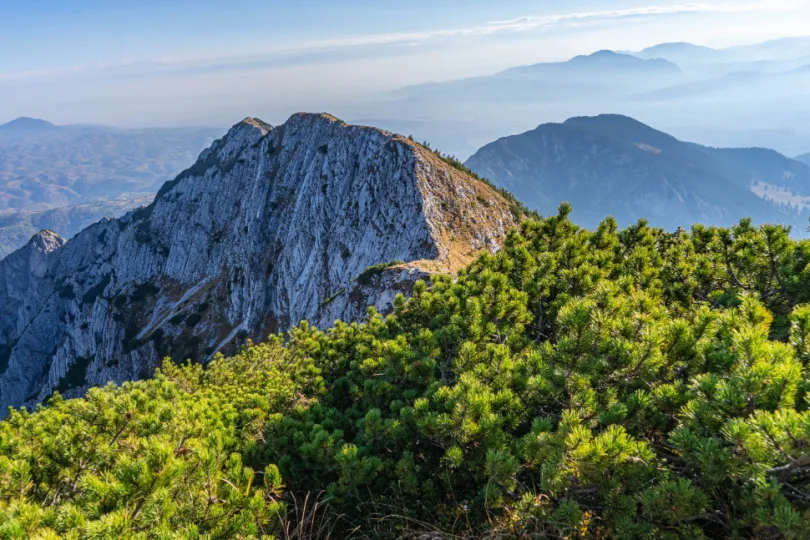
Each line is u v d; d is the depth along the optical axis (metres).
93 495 5.39
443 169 119.19
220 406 12.88
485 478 6.76
